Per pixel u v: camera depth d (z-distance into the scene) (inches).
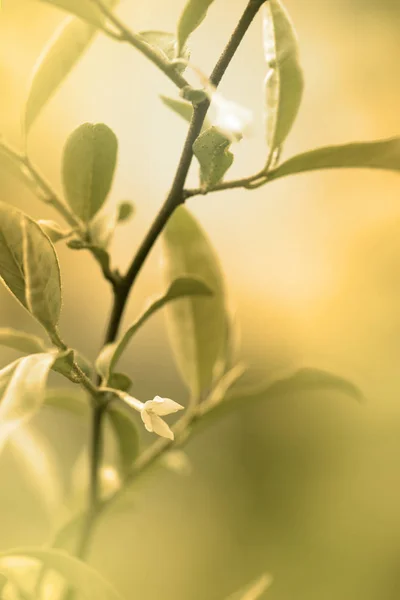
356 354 45.5
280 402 44.3
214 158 14.4
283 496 40.6
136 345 44.4
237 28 14.1
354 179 45.8
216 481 40.6
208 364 16.9
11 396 12.9
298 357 46.9
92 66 34.5
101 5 14.1
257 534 38.5
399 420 42.2
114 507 17.0
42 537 29.9
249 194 46.8
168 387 43.7
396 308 45.1
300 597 35.6
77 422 37.5
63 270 42.6
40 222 14.7
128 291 15.3
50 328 13.7
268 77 14.9
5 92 18.2
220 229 47.6
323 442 42.8
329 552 37.5
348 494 39.8
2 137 15.4
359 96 45.5
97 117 37.0
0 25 17.9
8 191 29.2
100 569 30.3
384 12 43.9
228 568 36.0
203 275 16.8
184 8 14.3
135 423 15.8
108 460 18.1
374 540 37.5
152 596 31.9
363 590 35.4
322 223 47.2
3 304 32.5
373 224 46.1
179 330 16.9
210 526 37.6
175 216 16.6
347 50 45.0
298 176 46.6
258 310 48.5
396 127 45.4
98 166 14.8
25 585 15.6
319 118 45.9
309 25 45.2
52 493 18.1
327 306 47.6
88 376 14.7
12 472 30.6
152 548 33.5
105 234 15.3
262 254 48.1
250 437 43.0
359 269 46.6
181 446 16.8
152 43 14.6
